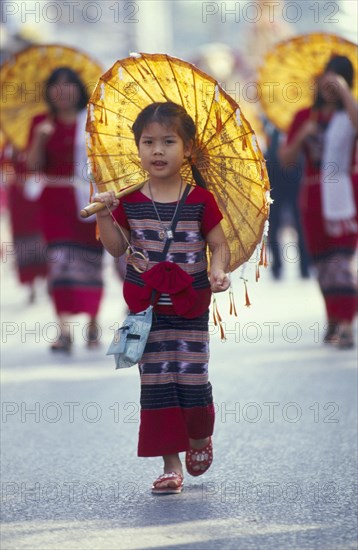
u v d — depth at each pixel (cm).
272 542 989
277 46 2153
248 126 1138
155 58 1143
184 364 1141
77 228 2106
